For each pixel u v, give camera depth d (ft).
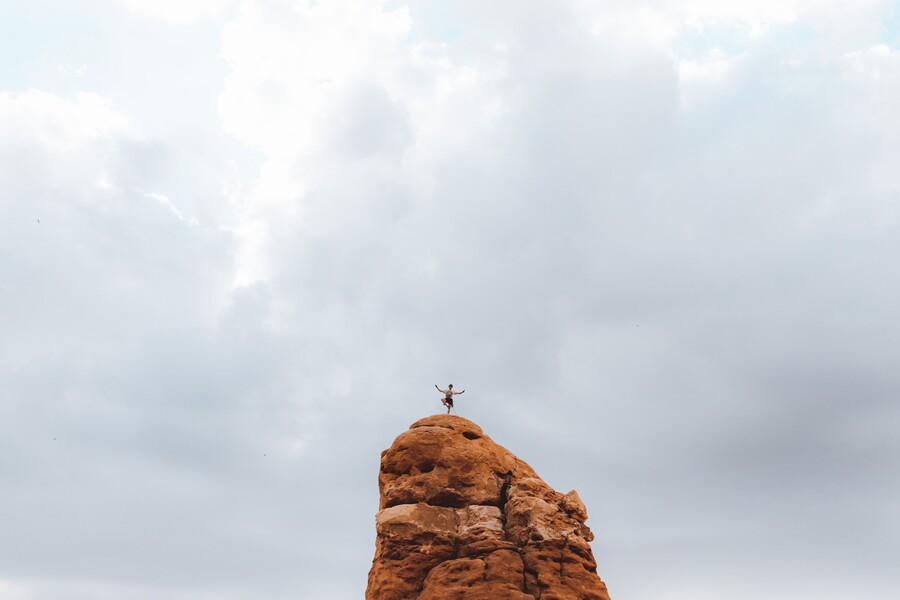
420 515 183.52
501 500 189.47
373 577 182.29
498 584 168.86
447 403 214.07
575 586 171.32
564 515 182.19
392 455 194.70
